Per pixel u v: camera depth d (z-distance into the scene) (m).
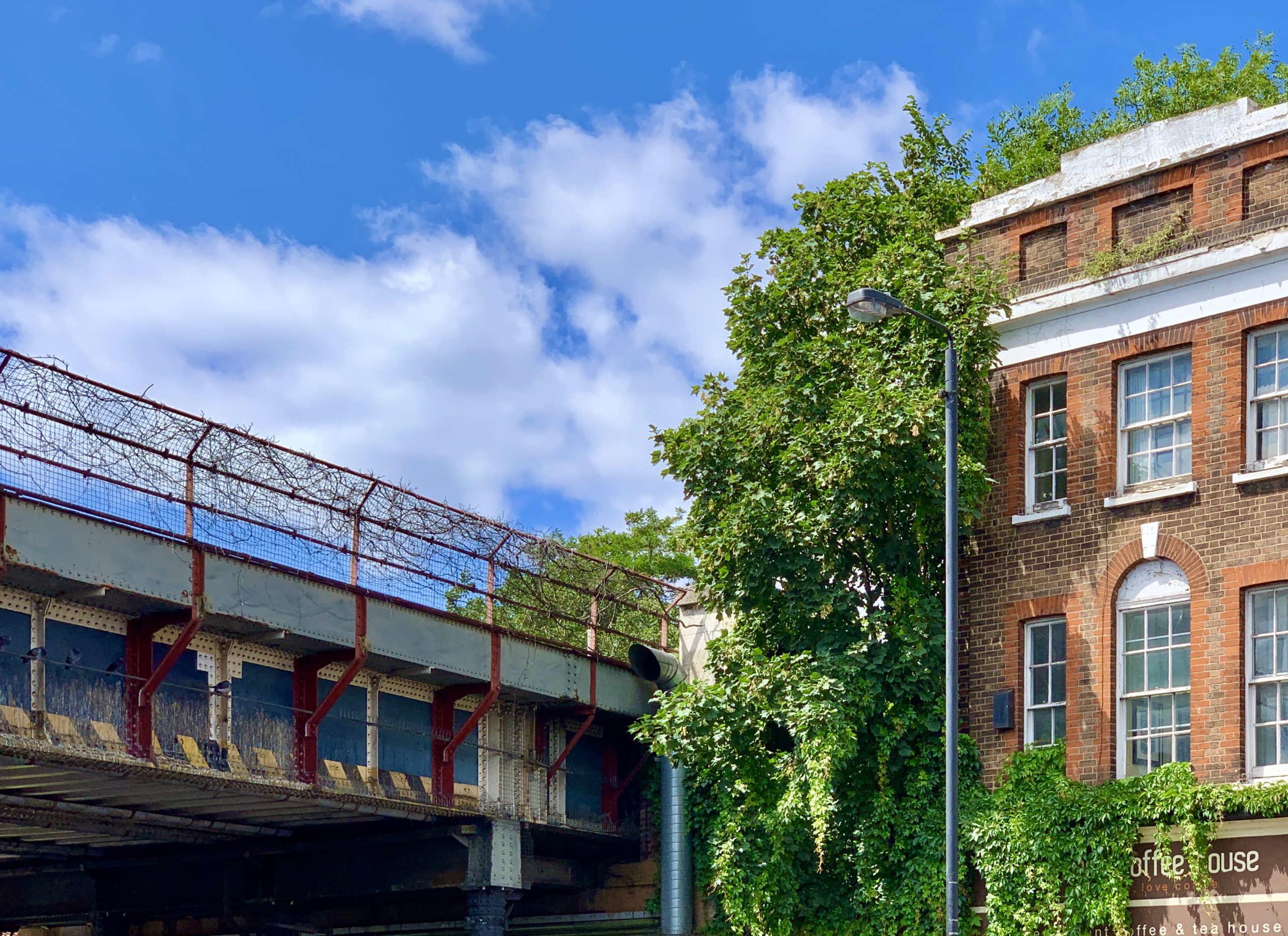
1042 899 26.47
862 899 28.73
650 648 35.25
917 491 28.52
